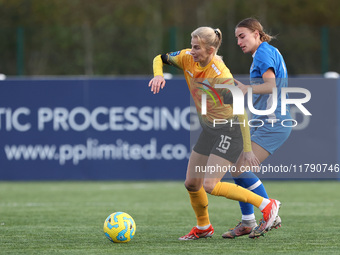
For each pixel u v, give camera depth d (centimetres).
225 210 3422
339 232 2614
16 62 5809
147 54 5966
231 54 5975
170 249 2217
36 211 3384
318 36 5934
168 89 4825
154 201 3853
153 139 4847
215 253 2141
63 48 5903
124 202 3803
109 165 4866
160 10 10425
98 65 5962
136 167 4859
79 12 9831
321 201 3834
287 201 3841
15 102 4869
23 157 4888
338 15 10362
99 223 2919
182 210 3419
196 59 2270
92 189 4519
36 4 9312
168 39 5931
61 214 3256
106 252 2172
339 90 4656
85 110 4859
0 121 4878
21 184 4872
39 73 5841
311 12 10294
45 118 4872
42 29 5869
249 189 2383
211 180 2272
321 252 2158
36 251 2208
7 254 2156
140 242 2373
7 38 5803
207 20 10106
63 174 4884
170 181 5009
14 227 2792
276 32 5969
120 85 4841
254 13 9812
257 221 3000
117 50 5984
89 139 4866
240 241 2378
